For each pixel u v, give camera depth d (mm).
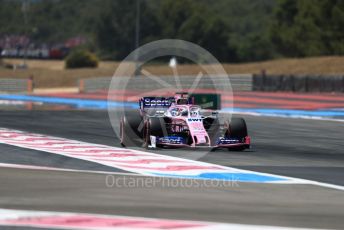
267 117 96438
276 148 59250
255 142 63969
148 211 30641
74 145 56906
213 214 30312
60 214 29594
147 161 47406
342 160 52125
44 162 46688
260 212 31047
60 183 38000
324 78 173625
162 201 33156
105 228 27094
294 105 127250
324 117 97188
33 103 141125
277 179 41344
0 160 47188
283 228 27703
